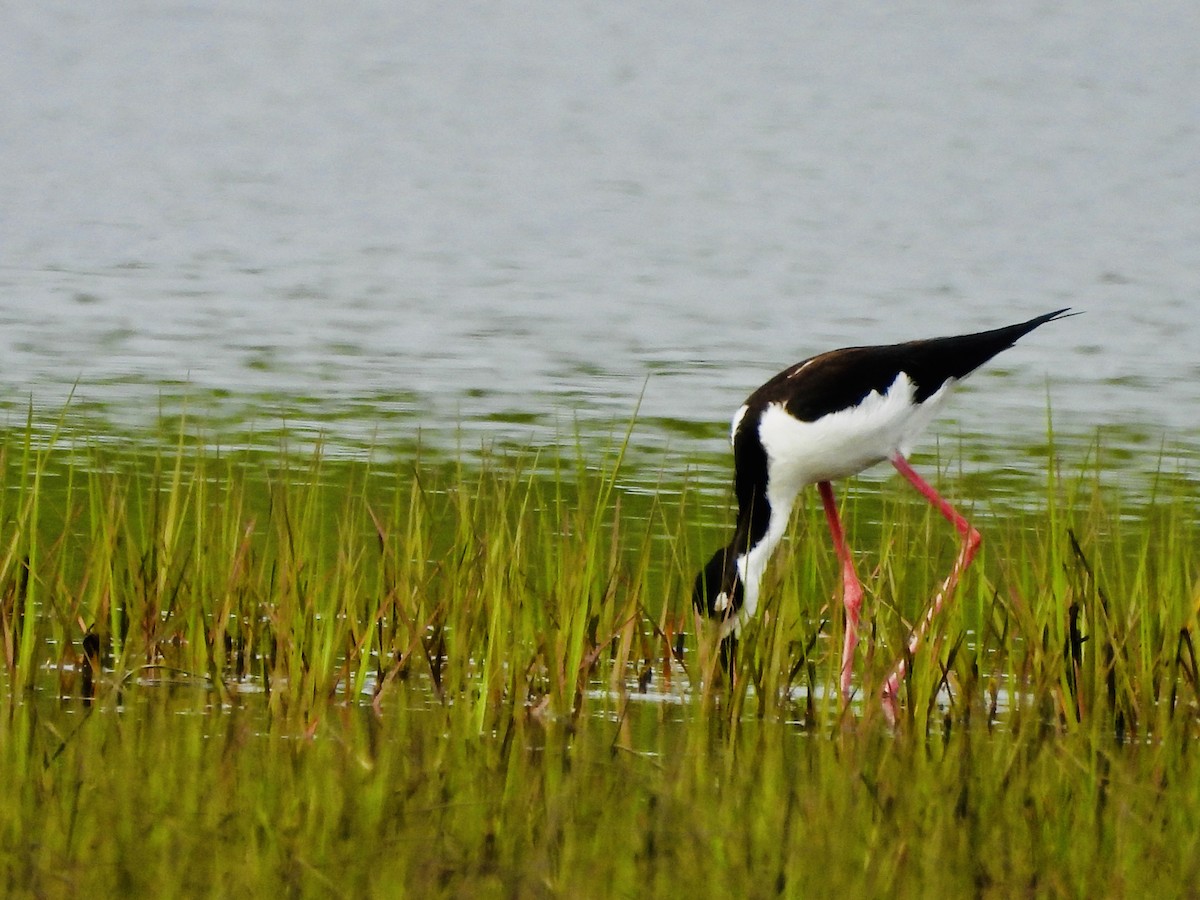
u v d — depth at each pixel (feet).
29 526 32.60
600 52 165.27
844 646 34.01
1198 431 54.34
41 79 146.00
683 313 74.54
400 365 61.77
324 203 104.27
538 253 89.97
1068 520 34.22
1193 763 29.86
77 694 30.66
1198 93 142.92
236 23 177.27
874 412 36.81
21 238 88.38
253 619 32.40
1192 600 32.09
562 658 30.99
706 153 122.52
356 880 23.43
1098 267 86.69
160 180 109.81
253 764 27.55
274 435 49.78
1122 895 24.22
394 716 30.25
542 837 25.18
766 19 180.65
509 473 44.37
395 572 32.81
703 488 45.62
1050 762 29.60
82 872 23.26
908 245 92.48
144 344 63.72
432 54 163.94
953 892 24.09
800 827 26.11
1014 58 157.99
